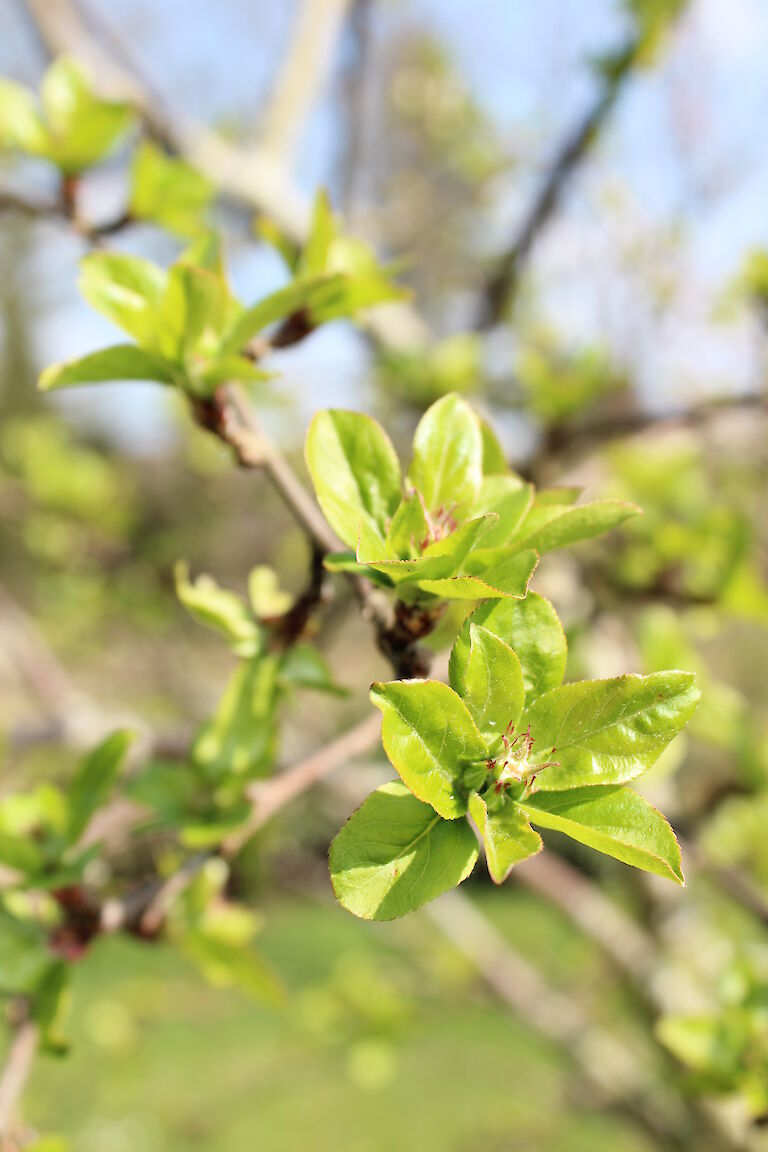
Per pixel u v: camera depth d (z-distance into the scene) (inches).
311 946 71.7
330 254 15.3
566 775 10.9
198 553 51.0
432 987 40.0
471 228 40.3
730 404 23.7
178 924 14.9
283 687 14.2
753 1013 15.5
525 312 34.5
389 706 10.6
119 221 16.6
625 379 28.9
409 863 10.6
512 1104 41.0
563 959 40.7
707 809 23.2
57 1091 51.5
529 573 11.1
